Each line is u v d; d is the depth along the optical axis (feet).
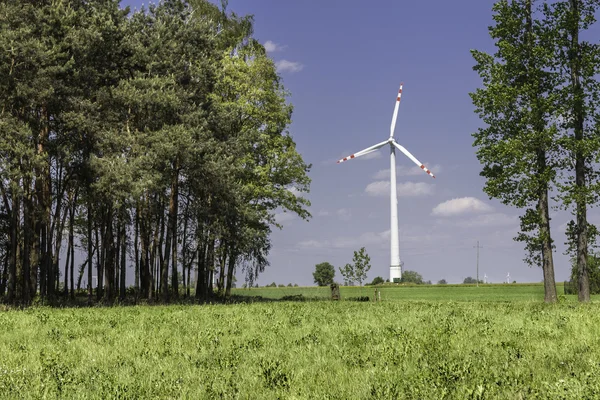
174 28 158.30
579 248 118.73
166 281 153.17
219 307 110.52
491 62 125.49
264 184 173.37
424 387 28.14
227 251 165.99
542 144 116.98
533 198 119.65
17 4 130.11
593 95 116.16
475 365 33.65
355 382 29.84
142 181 128.36
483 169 125.80
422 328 56.08
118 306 130.52
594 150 112.68
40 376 33.65
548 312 78.69
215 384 30.45
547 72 121.29
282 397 27.20
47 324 70.64
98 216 161.38
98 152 136.15
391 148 296.10
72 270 173.78
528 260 123.44
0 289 169.58
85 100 130.31
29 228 126.31
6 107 124.57
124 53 149.59
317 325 62.03
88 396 29.17
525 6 124.06
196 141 147.13
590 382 27.37
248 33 192.34
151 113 143.02
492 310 88.17
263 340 47.88
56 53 126.00
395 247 309.83
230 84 171.73
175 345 46.73
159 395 28.89
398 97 290.15
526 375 30.40
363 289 263.29
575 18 117.29
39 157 116.98
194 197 164.04
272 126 172.65
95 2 145.59
